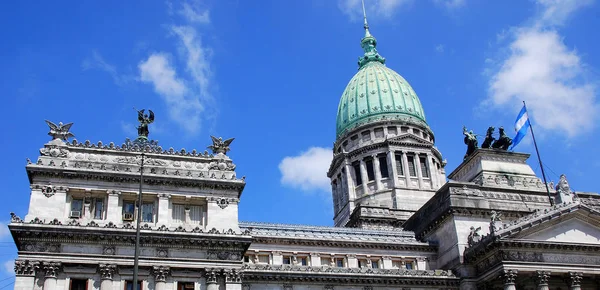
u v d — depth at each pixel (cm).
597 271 8600
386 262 9369
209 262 7206
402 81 16050
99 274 6869
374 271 8656
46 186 7162
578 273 8488
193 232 7244
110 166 7469
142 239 7050
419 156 14300
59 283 6725
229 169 7875
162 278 6975
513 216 9481
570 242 8606
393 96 15350
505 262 8281
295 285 8300
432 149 14500
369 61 17012
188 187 7631
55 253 6781
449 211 9306
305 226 9612
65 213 7125
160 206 7425
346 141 15162
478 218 9375
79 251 6875
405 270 8762
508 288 8175
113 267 6881
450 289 8831
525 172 10725
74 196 7306
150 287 6956
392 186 13675
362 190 14050
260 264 8244
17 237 6762
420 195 13700
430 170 14150
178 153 7856
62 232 6844
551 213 8706
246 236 7412
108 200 7312
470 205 9369
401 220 12288
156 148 7838
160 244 7131
